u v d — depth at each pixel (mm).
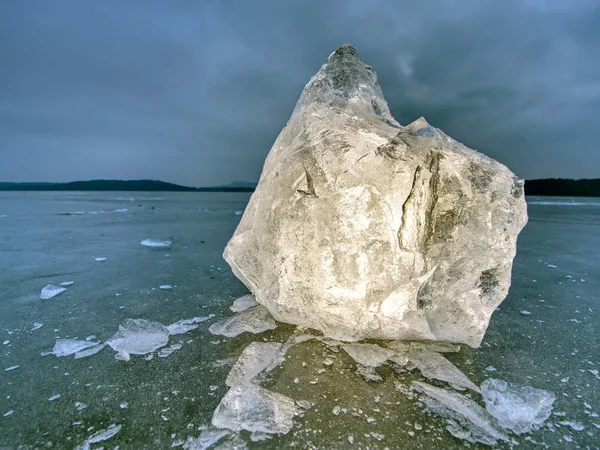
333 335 2092
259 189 2424
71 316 2615
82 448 1320
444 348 2090
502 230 1908
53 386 1708
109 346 2125
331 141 2035
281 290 2113
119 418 1482
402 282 1886
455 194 1876
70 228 7902
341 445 1338
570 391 1699
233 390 1612
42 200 23969
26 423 1450
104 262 4406
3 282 3508
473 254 1913
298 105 2592
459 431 1415
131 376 1800
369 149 2000
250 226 2367
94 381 1754
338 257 1890
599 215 13188
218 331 2318
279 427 1424
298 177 2049
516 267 4328
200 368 1879
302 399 1600
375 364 1880
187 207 17781
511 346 2162
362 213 1882
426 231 1875
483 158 2039
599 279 3758
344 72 2578
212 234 7074
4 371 1843
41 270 3980
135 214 12398
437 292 1944
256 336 2230
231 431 1407
